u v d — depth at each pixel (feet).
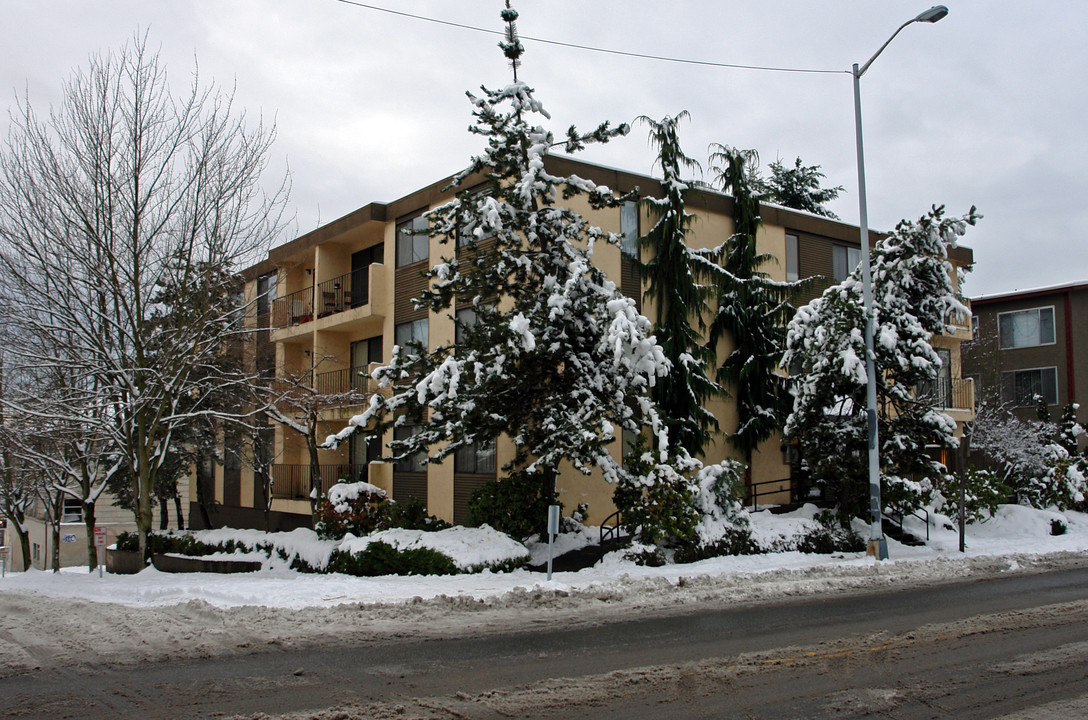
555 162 67.36
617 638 31.55
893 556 58.59
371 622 34.60
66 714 21.77
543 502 56.34
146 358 58.49
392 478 77.25
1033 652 29.01
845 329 63.10
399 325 77.41
